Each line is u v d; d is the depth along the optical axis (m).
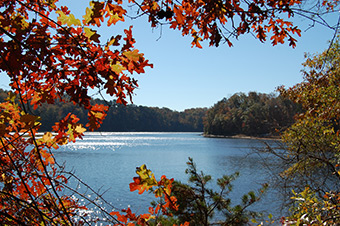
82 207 1.93
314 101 6.87
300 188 5.12
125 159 33.25
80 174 21.22
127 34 1.31
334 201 3.53
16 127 1.65
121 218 1.63
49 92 1.42
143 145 58.09
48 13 1.56
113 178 20.34
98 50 1.28
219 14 1.70
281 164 5.57
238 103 91.44
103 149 47.09
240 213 5.89
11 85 1.43
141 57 1.32
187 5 1.78
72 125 1.56
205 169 24.33
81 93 1.35
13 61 1.25
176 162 30.64
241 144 56.56
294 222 2.89
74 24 1.32
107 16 1.37
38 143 1.69
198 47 1.83
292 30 1.79
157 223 1.68
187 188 5.61
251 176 17.81
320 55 6.67
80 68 1.30
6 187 1.53
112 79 1.32
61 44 1.27
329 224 3.03
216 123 93.12
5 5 1.42
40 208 1.64
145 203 12.95
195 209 5.49
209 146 52.53
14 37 1.16
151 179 1.46
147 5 1.55
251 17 1.71
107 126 95.50
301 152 5.32
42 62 1.25
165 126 140.00
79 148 48.47
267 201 7.86
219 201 5.96
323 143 5.47
